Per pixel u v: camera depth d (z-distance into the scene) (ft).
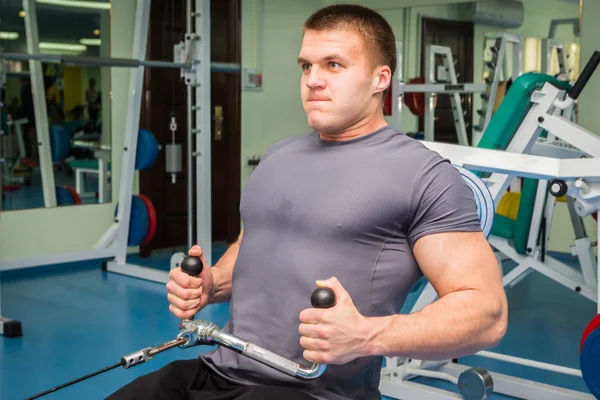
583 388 9.60
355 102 4.29
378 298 4.17
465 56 17.70
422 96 18.07
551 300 14.51
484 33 17.38
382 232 4.13
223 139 19.03
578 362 10.64
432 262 4.02
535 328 12.48
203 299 4.67
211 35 18.43
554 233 17.92
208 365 4.52
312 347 3.55
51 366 10.06
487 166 7.86
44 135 15.62
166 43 17.58
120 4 16.65
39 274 15.58
